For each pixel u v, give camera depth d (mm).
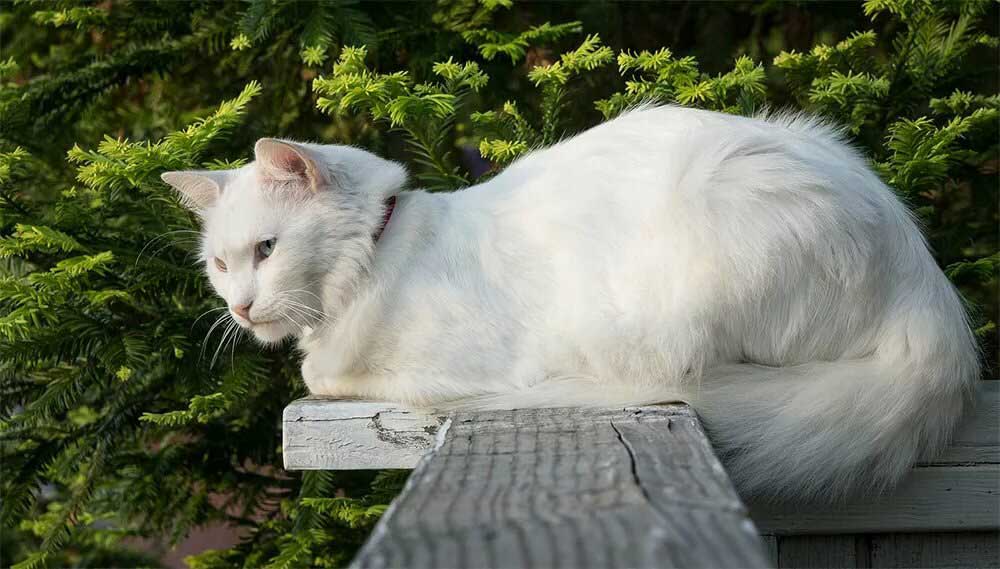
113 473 3574
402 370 2277
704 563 914
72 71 3697
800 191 2088
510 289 2266
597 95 3799
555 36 3281
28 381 3225
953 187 3723
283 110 4020
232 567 3586
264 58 3840
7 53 4117
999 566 2238
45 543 3260
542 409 2072
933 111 3162
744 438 2035
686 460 1446
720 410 2057
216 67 4039
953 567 2242
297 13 3375
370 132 3854
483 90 3584
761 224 2072
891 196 2293
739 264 2068
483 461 1496
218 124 2729
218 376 3078
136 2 3668
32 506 3328
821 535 2225
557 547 979
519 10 3791
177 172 2436
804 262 2076
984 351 3020
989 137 3271
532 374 2230
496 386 2229
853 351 2150
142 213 3113
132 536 3955
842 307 2111
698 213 2104
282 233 2271
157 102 4156
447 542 1011
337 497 3203
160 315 3148
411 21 3562
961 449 2189
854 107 3109
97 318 2996
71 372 3074
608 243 2229
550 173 2404
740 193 2094
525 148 2797
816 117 2822
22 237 2727
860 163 2367
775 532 2189
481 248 2297
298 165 2311
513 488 1274
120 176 2686
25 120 3465
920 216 3061
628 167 2312
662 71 2814
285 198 2303
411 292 2260
